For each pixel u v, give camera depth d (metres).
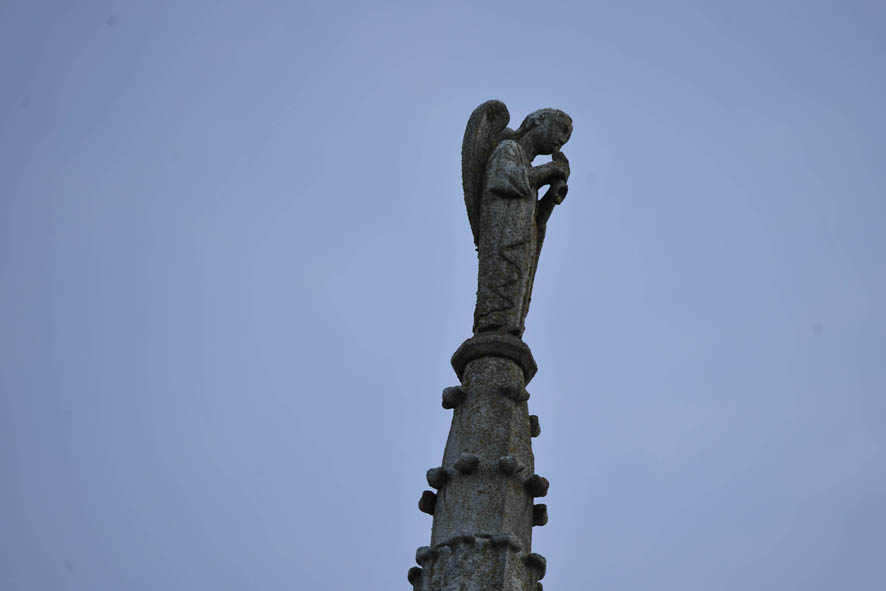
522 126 22.27
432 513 18.86
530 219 21.08
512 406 19.38
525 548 18.30
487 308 20.42
